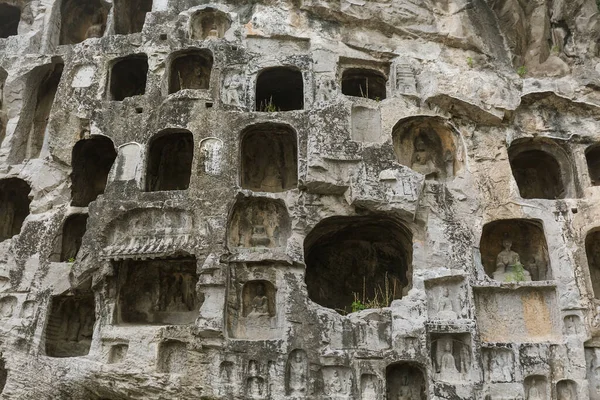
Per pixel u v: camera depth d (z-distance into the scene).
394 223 18.03
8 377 16.66
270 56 19.56
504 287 16.94
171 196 17.27
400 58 19.78
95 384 15.99
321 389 15.64
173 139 19.11
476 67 20.22
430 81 19.12
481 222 17.80
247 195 17.38
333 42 19.91
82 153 19.53
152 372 15.71
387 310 16.39
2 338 17.09
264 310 16.62
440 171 19.06
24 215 20.86
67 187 18.94
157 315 17.89
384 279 19.72
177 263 18.11
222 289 16.19
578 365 16.16
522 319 16.92
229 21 20.53
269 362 15.65
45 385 16.34
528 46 21.70
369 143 17.97
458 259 17.08
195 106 18.53
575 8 21.72
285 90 21.00
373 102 18.94
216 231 16.73
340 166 17.64
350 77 20.56
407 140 19.47
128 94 21.16
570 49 21.52
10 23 24.83
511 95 19.25
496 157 18.72
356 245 19.80
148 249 16.59
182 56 20.00
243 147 19.11
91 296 17.81
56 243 18.27
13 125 20.59
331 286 19.70
